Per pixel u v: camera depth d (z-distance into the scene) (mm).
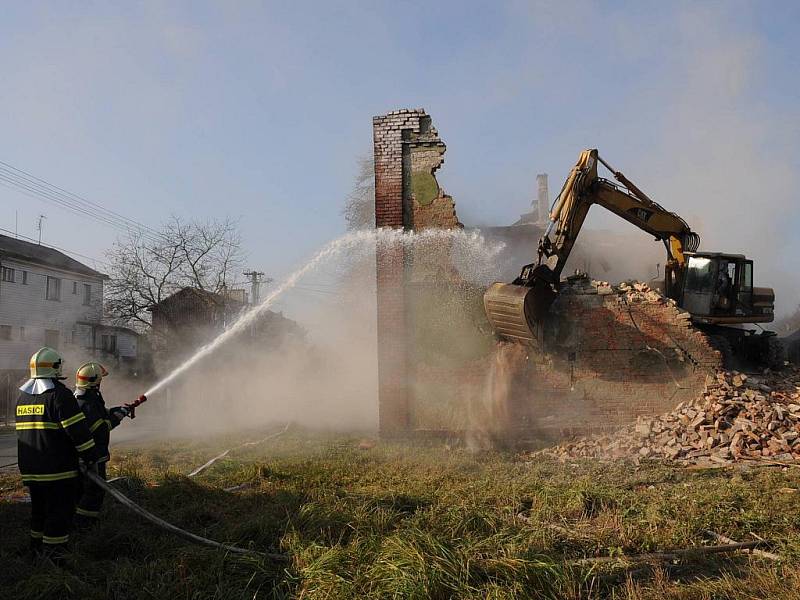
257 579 5133
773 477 9344
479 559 5168
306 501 7727
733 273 16328
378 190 14555
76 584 5027
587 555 5844
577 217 14742
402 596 4543
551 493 7977
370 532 6109
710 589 4848
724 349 15328
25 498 8727
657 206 15766
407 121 14648
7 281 34719
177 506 7891
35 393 6012
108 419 7680
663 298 13812
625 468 10594
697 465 11031
